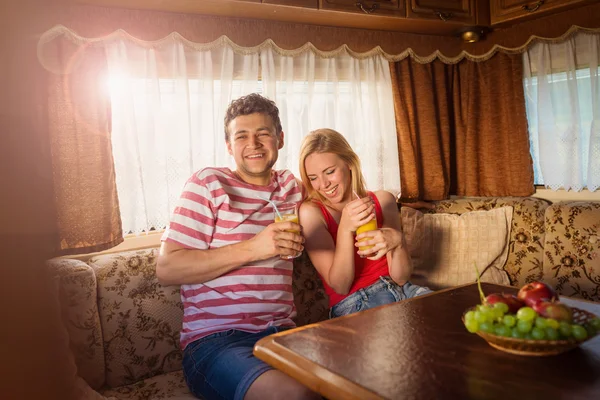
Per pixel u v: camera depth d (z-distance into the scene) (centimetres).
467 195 290
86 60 191
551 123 266
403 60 272
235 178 187
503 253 253
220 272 168
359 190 203
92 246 191
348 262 182
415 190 274
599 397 84
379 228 196
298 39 242
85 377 168
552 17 257
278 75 243
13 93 34
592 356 102
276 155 189
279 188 196
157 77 210
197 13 217
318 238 193
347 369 100
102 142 193
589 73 256
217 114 226
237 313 169
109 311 179
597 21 244
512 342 99
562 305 99
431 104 280
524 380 92
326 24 247
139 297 184
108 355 176
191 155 216
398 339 116
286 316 179
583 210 236
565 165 262
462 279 243
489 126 284
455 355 105
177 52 214
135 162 206
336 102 256
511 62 274
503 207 257
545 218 248
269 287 175
